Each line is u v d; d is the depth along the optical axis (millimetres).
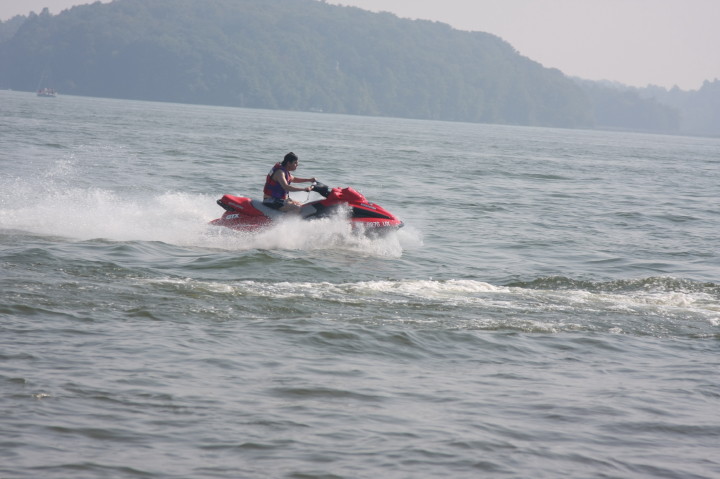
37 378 19453
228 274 33438
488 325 26875
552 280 34812
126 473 15117
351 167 99562
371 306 28422
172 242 40500
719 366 23922
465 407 19484
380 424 18109
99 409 17938
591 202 73625
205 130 190250
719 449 17797
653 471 16500
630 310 29859
